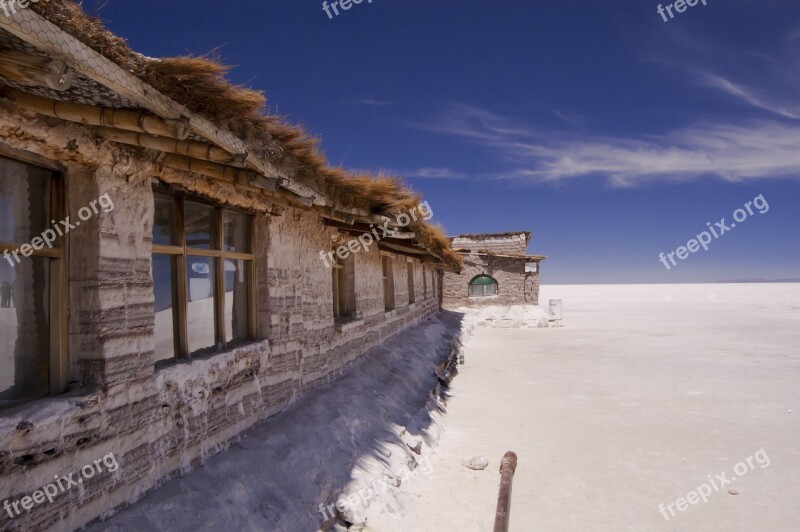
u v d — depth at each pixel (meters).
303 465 5.09
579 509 5.89
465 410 10.16
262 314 6.13
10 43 2.28
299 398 6.92
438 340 16.89
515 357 17.09
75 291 3.61
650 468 7.14
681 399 11.16
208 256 5.24
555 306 29.98
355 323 9.75
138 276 3.97
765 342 21.11
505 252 31.77
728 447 8.05
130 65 2.76
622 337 23.06
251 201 5.72
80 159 3.52
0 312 3.21
